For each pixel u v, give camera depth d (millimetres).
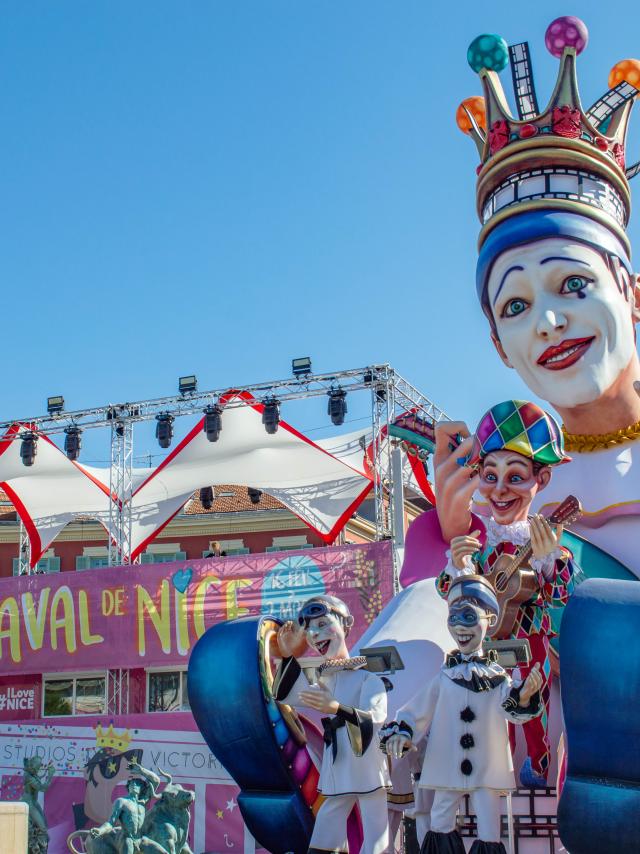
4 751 20797
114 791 19922
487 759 6602
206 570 21203
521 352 8641
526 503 7543
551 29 8734
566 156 8656
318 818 6852
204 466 24016
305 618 7117
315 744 7832
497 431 7562
